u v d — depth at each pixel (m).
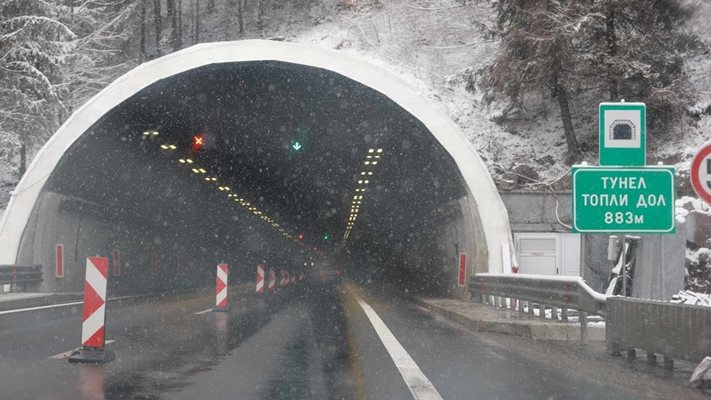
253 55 25.98
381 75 25.88
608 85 35.69
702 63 38.19
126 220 38.53
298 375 10.04
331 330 16.27
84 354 10.88
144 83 25.83
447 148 25.28
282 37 68.31
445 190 30.52
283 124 36.59
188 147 38.53
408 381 9.55
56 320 17.41
